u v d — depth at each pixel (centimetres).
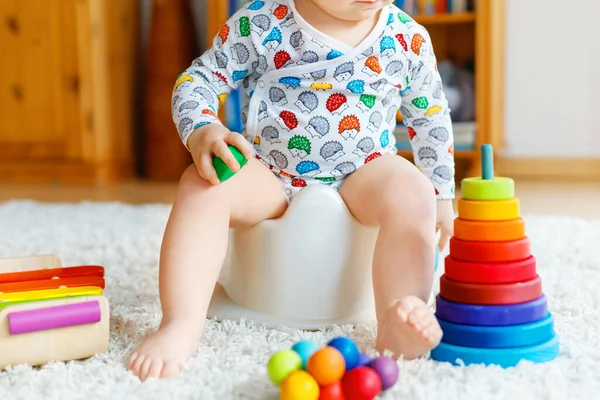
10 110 253
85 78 249
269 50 97
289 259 93
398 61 99
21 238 152
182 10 261
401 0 242
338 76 96
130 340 85
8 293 81
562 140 251
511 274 77
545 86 250
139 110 283
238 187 91
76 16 247
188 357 78
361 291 95
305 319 93
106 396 68
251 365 76
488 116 231
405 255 85
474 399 67
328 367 65
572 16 245
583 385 70
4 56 251
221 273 107
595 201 199
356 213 94
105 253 137
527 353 76
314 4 96
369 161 99
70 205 196
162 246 86
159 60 259
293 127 97
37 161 255
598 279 112
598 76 246
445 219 105
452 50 256
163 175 262
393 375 68
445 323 79
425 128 105
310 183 99
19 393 69
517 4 248
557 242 139
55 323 77
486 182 78
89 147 252
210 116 93
